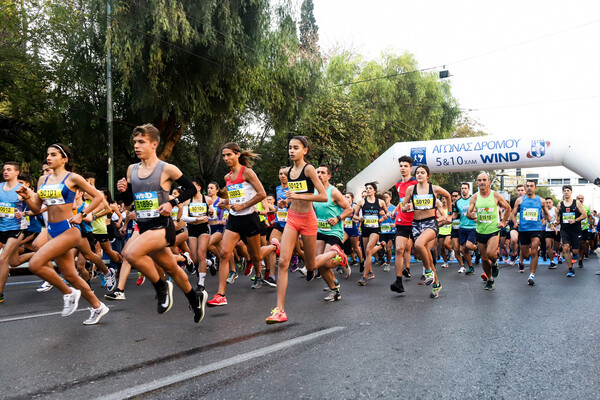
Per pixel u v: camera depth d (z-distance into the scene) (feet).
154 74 48.93
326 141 77.30
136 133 14.88
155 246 14.49
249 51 53.83
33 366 11.66
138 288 27.22
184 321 17.33
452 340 14.19
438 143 58.85
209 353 12.72
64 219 16.72
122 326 16.47
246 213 20.97
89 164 64.85
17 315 18.86
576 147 52.60
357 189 63.26
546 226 42.65
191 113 55.52
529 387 10.10
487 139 56.49
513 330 15.62
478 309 19.86
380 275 35.86
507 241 54.44
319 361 11.91
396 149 60.95
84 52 51.37
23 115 58.70
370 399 9.37
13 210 23.52
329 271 22.22
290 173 18.76
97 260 25.90
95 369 11.37
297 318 17.89
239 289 27.04
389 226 39.19
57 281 16.75
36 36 56.85
